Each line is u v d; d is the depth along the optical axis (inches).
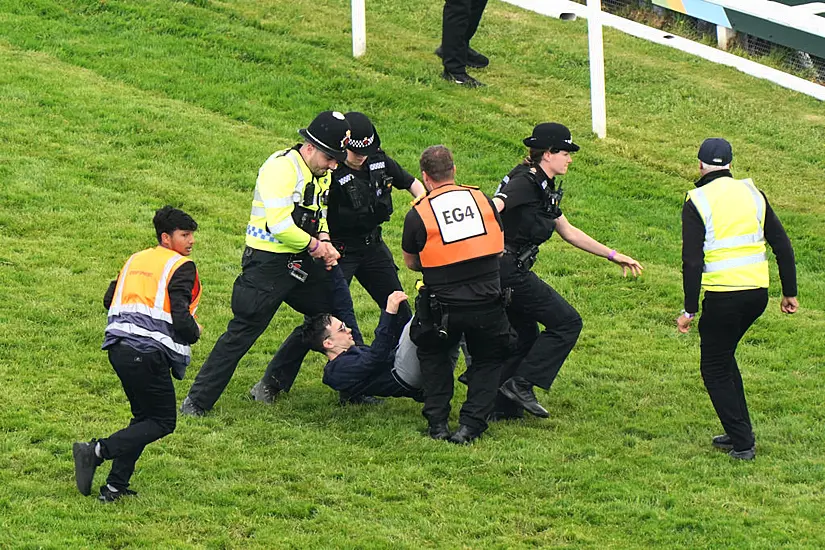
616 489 918.4
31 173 1539.1
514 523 856.9
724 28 2443.4
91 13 2155.5
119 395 1040.2
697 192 991.0
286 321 1272.1
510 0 2598.4
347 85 2007.9
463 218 949.2
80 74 1911.9
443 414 1003.9
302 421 1032.2
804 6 2406.5
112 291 855.1
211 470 911.0
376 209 1073.5
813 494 929.5
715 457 1005.8
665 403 1137.4
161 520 823.7
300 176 985.5
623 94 2177.7
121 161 1631.4
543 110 2053.4
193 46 2081.7
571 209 1700.3
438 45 2281.0
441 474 934.4
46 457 905.5
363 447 978.1
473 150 1855.3
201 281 1330.0
